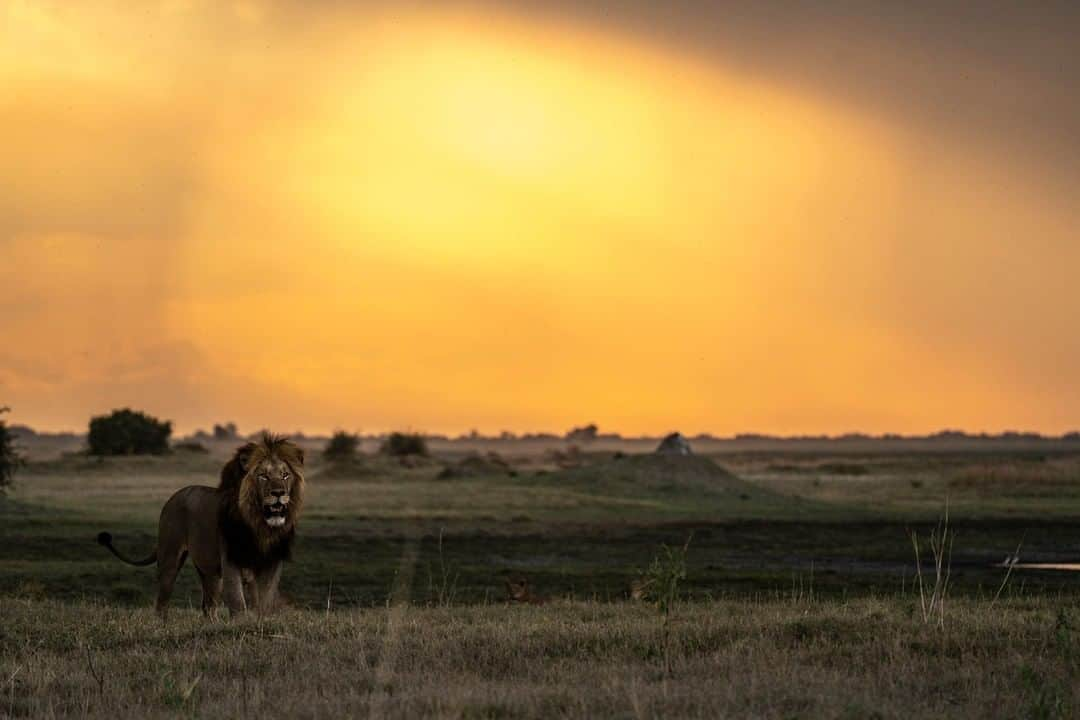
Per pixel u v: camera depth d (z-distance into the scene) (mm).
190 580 96625
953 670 43469
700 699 37906
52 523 156250
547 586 95750
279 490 59469
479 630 52750
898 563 119562
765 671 42719
